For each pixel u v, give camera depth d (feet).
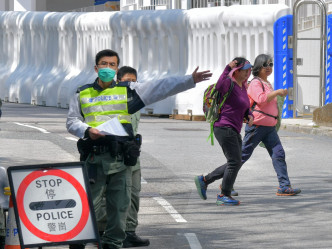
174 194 102.17
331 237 78.38
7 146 144.46
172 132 173.68
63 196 60.90
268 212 90.79
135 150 65.62
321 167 125.90
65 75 254.88
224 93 91.97
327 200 98.17
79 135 64.39
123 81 68.54
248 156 100.32
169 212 90.58
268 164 128.26
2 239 68.18
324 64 191.11
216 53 208.03
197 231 80.94
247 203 96.32
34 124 186.70
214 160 132.36
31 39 275.80
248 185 108.99
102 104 65.57
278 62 193.57
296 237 78.28
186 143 153.99
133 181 73.10
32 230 59.93
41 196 60.49
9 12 287.89
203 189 96.12
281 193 101.40
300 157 137.18
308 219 86.99
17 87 276.41
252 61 202.49
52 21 262.26
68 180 61.16
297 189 101.40
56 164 61.11
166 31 216.33
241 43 203.41
